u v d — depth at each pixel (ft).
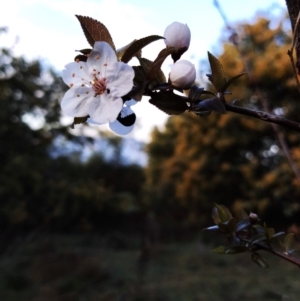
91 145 43.09
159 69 2.51
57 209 39.40
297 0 3.17
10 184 34.45
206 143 37.40
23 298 22.67
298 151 29.09
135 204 47.93
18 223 35.83
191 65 2.60
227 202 38.04
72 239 39.06
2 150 33.81
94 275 25.30
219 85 2.75
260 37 21.35
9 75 31.42
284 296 8.32
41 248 30.63
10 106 32.76
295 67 3.19
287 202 30.53
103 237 40.11
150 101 2.66
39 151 36.91
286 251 3.55
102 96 2.55
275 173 31.53
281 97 28.66
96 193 43.73
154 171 48.57
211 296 21.01
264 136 34.47
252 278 24.21
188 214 44.04
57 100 36.01
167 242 39.68
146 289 22.79
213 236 36.94
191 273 26.35
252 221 3.63
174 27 2.82
